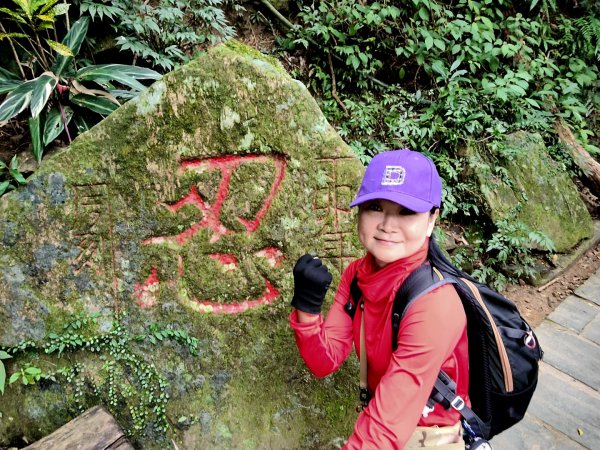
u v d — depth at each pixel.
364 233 1.30
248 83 1.97
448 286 1.24
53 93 2.73
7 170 2.66
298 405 2.25
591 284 3.57
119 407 2.22
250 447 2.21
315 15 4.14
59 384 2.23
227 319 2.19
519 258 3.57
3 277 2.13
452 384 1.28
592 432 2.41
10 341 2.18
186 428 2.22
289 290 2.16
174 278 2.16
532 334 1.36
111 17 3.09
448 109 3.95
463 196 3.73
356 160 2.05
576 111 4.49
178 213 2.10
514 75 4.21
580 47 4.98
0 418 2.24
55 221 2.09
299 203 2.08
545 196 3.88
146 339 2.20
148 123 2.00
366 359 1.41
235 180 2.07
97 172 2.05
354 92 4.19
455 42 4.47
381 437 1.15
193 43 3.61
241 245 2.12
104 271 2.15
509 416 1.39
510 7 4.91
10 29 3.06
